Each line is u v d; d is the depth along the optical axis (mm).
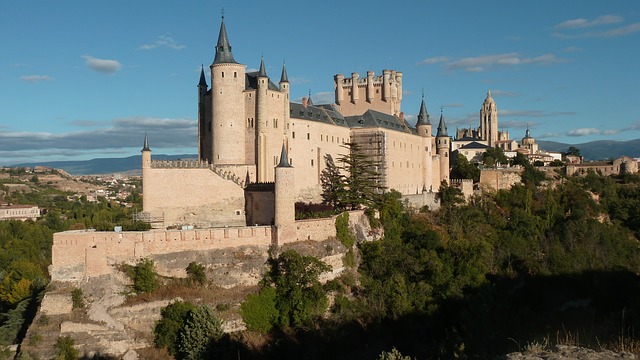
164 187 98875
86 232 79062
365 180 118562
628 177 182000
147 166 97500
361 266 100125
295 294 80500
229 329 76188
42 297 81250
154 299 75750
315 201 123938
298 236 90438
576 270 116062
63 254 77000
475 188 164000
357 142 138750
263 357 74438
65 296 73250
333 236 97062
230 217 103938
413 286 95062
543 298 109188
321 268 85375
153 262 78938
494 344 76000
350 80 157250
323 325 80875
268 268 85188
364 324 86000
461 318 84625
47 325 71438
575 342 42594
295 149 118000
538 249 126062
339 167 127375
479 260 105188
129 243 78562
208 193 102500
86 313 72500
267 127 109812
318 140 125438
